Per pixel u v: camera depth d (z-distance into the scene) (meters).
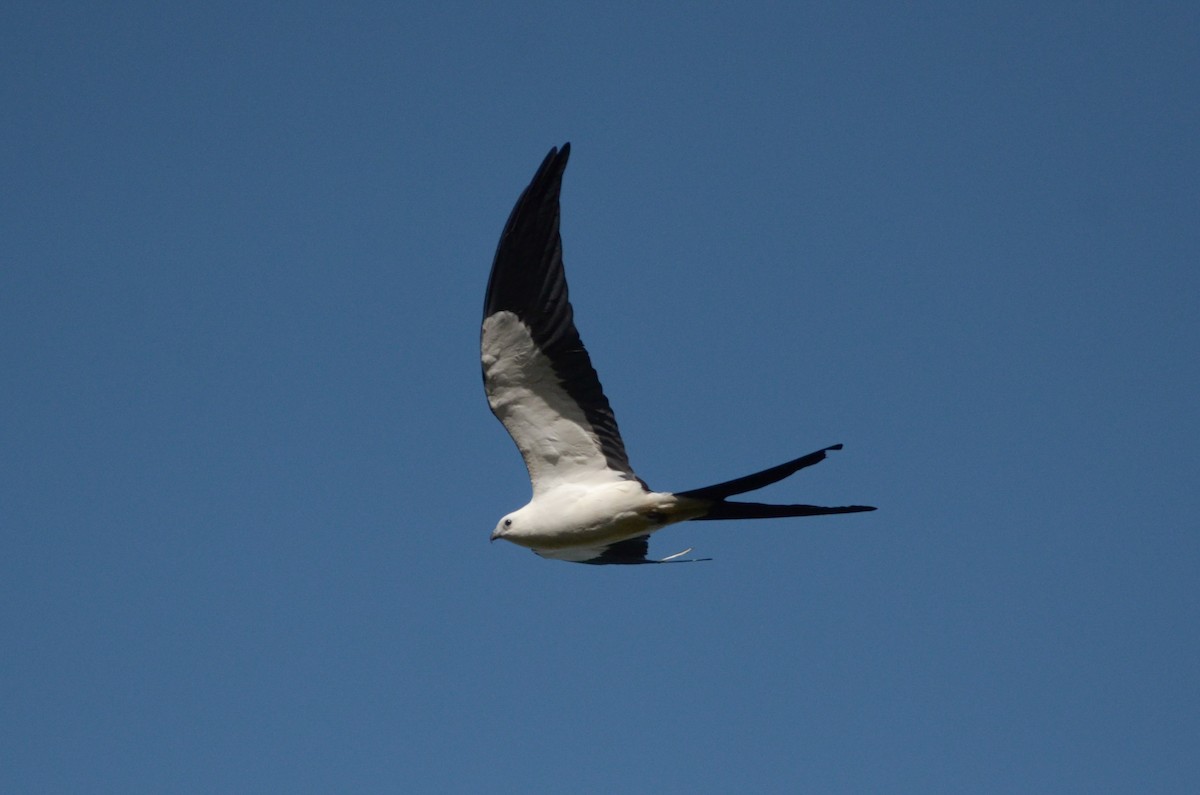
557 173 13.37
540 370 13.49
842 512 13.18
